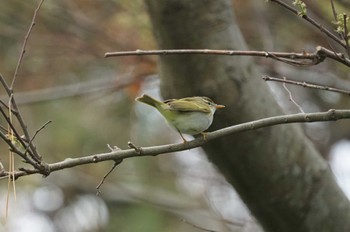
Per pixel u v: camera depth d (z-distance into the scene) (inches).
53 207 645.3
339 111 236.4
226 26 299.3
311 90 568.1
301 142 305.4
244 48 305.9
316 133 620.1
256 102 301.3
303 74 450.6
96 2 486.0
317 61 222.2
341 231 308.7
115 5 480.1
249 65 302.5
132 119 632.4
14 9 500.7
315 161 309.0
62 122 623.2
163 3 287.4
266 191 305.1
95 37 478.0
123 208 661.3
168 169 632.4
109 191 642.2
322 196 307.0
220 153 299.4
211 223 585.6
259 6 487.8
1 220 447.5
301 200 305.9
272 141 299.3
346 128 618.5
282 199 305.9
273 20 486.0
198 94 298.5
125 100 623.2
